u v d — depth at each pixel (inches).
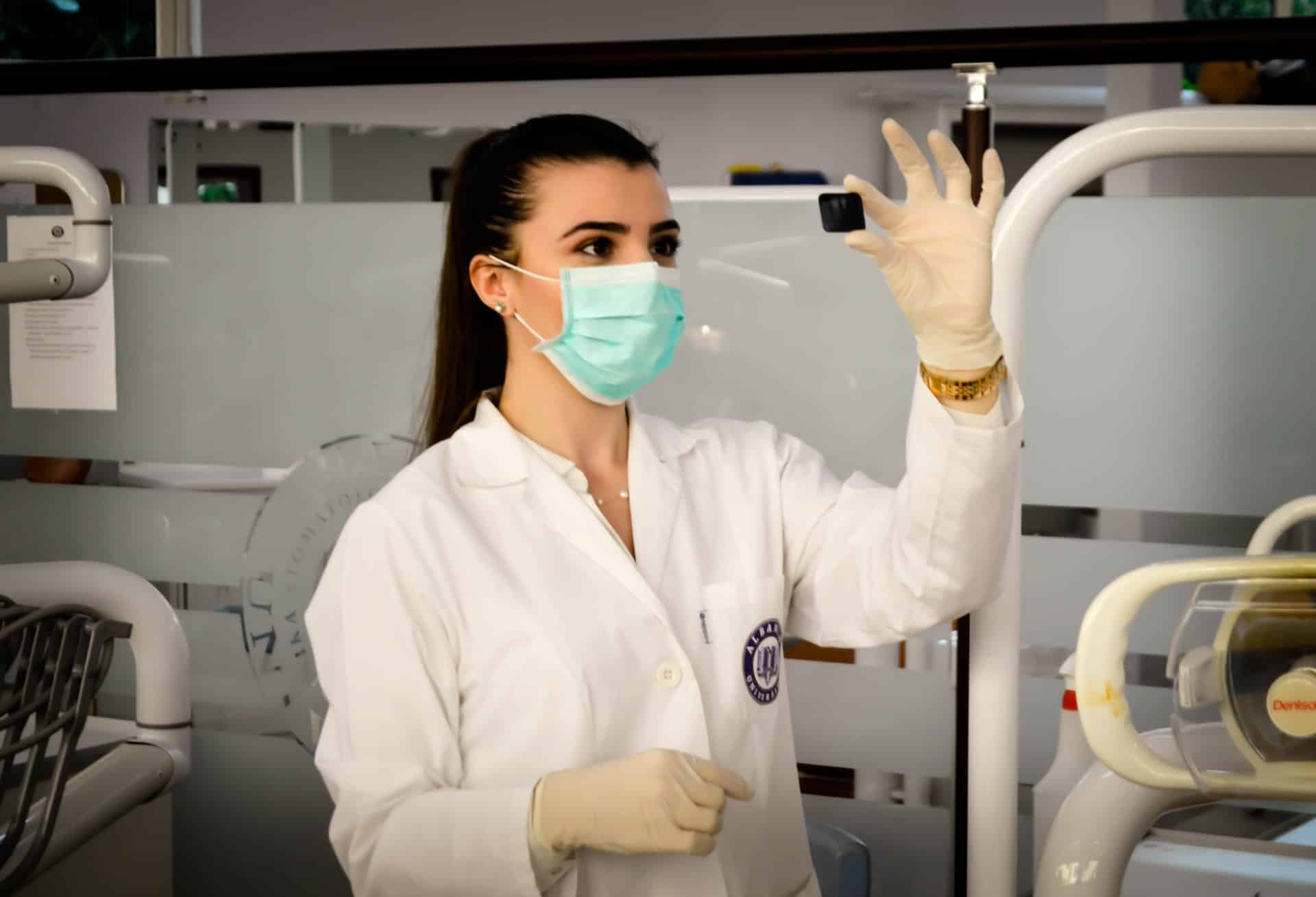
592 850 45.6
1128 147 46.8
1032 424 66.1
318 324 74.4
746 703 48.6
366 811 44.4
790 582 52.8
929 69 54.5
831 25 219.9
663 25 221.8
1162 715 65.9
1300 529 63.5
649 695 46.6
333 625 46.7
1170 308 63.9
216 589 77.4
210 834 78.4
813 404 67.8
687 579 48.6
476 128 167.0
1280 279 62.6
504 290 49.8
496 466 48.4
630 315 47.0
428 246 72.3
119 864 70.6
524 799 42.3
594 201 47.3
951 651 67.6
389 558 45.7
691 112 221.5
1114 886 46.3
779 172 201.6
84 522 79.2
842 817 69.9
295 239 74.3
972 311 40.2
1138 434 64.9
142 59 66.1
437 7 220.8
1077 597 66.4
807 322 67.5
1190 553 64.9
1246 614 37.7
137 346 77.4
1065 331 65.2
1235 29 50.9
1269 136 45.9
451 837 42.6
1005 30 53.3
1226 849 57.1
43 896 66.8
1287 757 37.6
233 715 77.3
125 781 68.6
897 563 46.2
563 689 44.5
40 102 180.4
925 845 68.8
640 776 40.3
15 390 79.4
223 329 75.9
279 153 146.3
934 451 42.6
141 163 181.2
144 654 72.2
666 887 46.1
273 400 75.5
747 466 52.9
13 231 76.0
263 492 76.1
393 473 74.0
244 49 220.2
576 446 50.1
